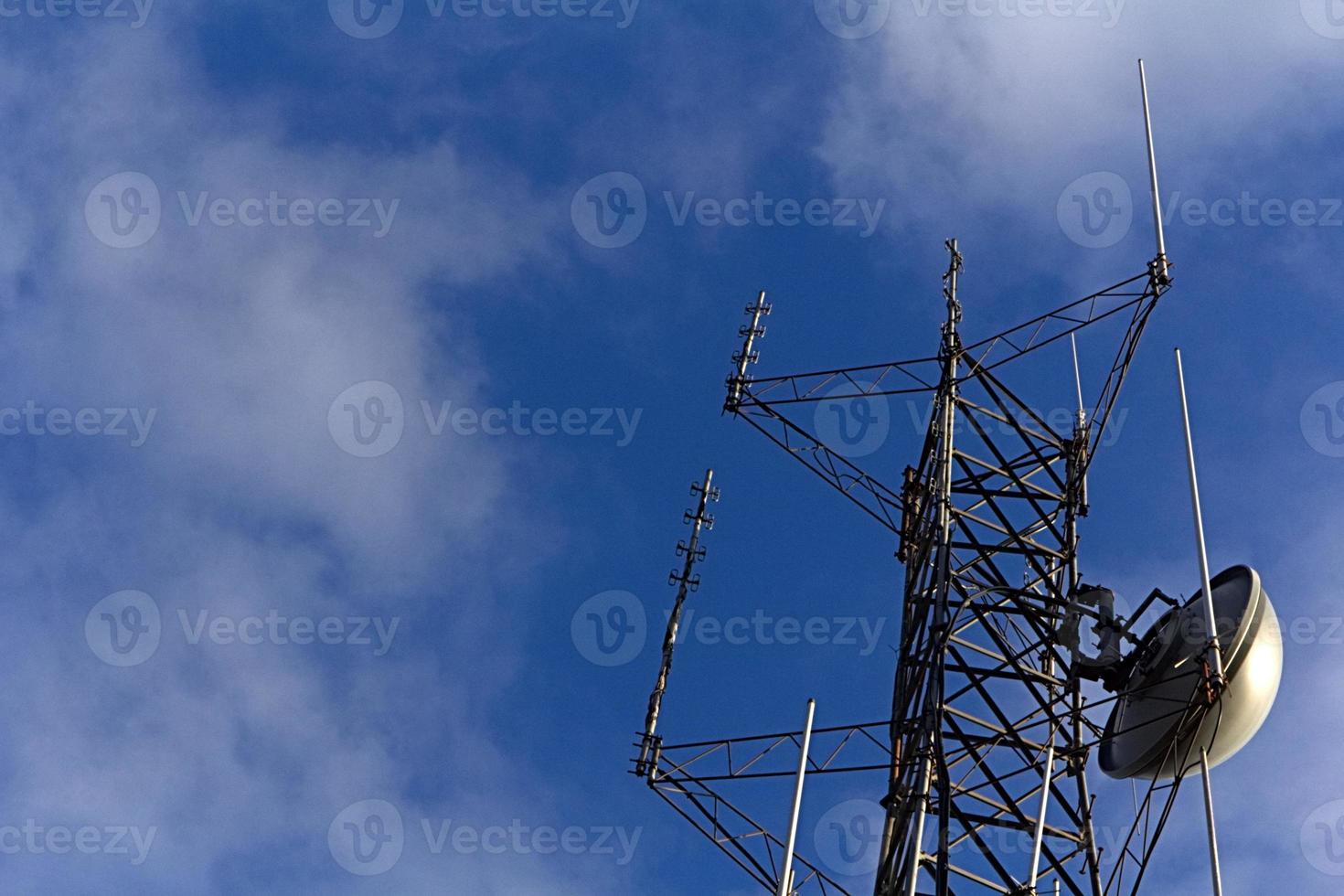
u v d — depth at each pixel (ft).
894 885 71.46
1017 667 78.18
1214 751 72.13
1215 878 64.13
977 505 87.04
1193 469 73.77
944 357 86.94
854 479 91.81
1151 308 82.07
